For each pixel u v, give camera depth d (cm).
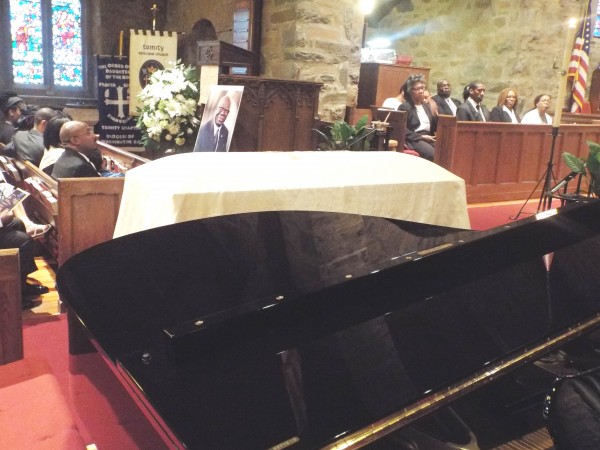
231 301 163
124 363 126
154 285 173
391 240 214
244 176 244
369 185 257
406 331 141
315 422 110
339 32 734
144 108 495
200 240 205
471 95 780
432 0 1064
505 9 943
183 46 1060
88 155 459
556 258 188
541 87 941
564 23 929
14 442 159
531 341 150
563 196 404
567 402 123
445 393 126
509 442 152
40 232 401
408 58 955
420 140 692
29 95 1076
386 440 142
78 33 1102
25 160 554
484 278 170
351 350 131
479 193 678
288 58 724
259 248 201
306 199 245
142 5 1109
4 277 216
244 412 110
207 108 420
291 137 602
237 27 812
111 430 201
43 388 185
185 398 113
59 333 338
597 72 1055
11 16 1046
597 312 171
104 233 327
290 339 131
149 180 238
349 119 764
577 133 747
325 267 188
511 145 687
